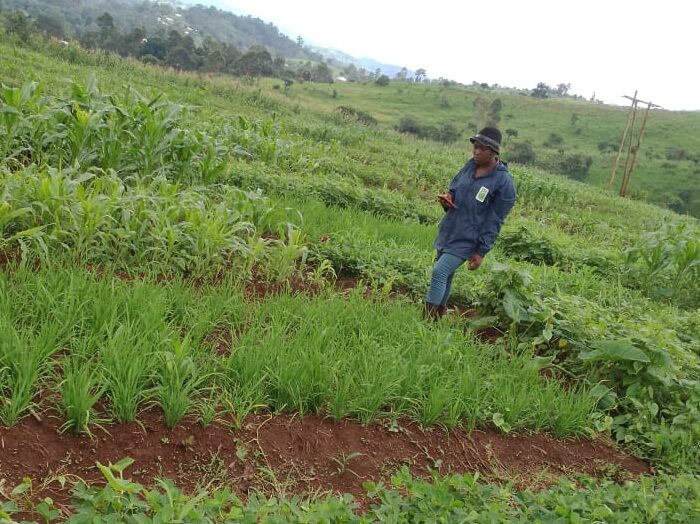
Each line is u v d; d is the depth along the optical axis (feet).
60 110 26.21
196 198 23.18
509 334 20.51
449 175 65.26
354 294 20.18
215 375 13.66
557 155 220.84
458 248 20.12
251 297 19.06
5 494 9.69
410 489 11.66
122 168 27.45
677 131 293.23
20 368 11.48
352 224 30.53
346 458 12.83
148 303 14.80
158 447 11.70
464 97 312.91
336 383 14.28
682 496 13.51
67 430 11.32
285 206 30.73
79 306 13.88
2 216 16.49
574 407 16.75
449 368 16.81
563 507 11.98
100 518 9.13
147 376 12.66
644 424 17.02
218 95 106.32
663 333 19.36
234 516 9.65
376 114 249.14
